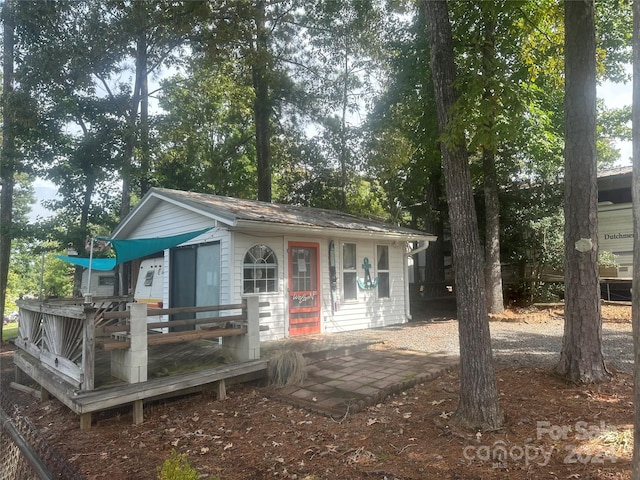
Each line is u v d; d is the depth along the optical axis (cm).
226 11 1404
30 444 441
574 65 559
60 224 1359
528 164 1420
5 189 1216
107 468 379
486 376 409
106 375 550
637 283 220
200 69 1545
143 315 514
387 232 1138
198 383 534
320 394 539
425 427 423
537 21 693
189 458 392
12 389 706
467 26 868
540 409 447
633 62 225
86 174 1358
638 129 220
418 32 1234
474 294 415
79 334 513
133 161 1424
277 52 1731
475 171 1484
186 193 1016
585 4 551
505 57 893
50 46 1210
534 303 1370
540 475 319
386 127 1539
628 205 1354
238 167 2084
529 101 1028
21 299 786
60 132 1277
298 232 923
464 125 405
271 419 482
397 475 332
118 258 693
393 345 859
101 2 1290
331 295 1036
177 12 1321
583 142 551
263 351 714
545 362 669
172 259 1012
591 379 521
